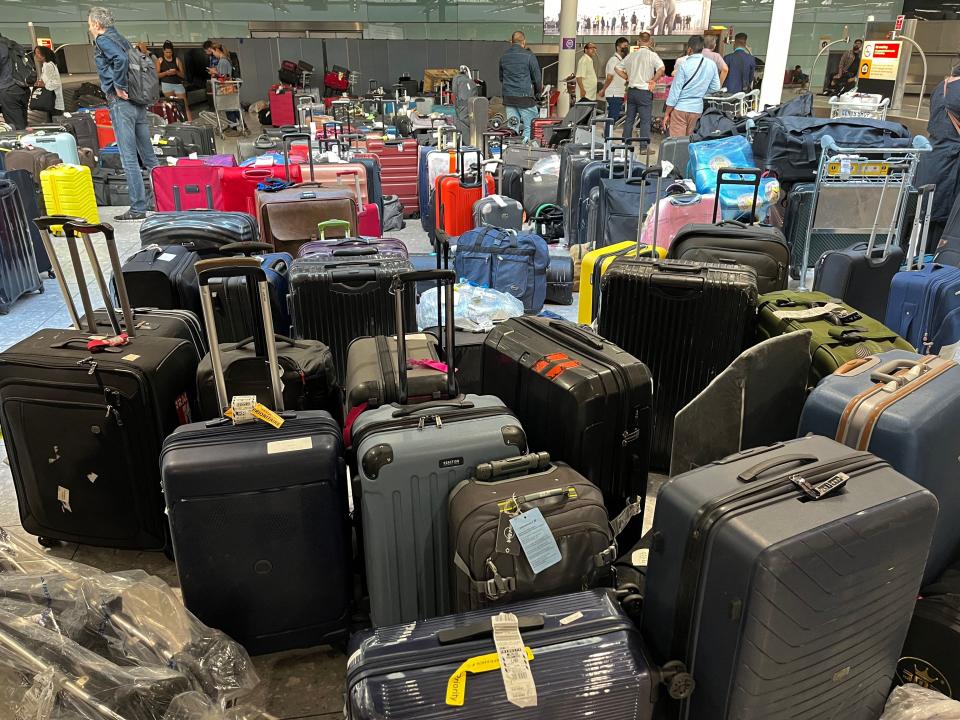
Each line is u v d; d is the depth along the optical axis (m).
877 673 1.58
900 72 7.21
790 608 1.33
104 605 1.76
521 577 1.62
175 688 1.62
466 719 1.36
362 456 1.75
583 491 1.70
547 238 6.18
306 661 1.99
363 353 2.20
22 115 9.70
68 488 2.21
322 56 13.80
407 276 1.84
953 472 1.78
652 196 4.83
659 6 12.84
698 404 1.92
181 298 3.02
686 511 1.44
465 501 1.68
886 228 4.86
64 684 1.52
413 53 14.01
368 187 5.78
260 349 2.12
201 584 1.82
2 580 1.77
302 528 1.82
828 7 11.78
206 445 1.77
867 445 1.70
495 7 13.88
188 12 13.34
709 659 1.44
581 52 13.32
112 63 6.42
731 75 9.48
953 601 1.68
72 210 6.04
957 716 1.56
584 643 1.46
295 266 2.92
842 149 4.46
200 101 13.16
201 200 5.51
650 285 2.62
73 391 2.09
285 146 5.12
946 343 3.25
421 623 1.54
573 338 2.24
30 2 12.27
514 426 1.84
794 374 2.06
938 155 4.90
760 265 3.03
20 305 4.67
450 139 7.62
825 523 1.35
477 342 2.67
